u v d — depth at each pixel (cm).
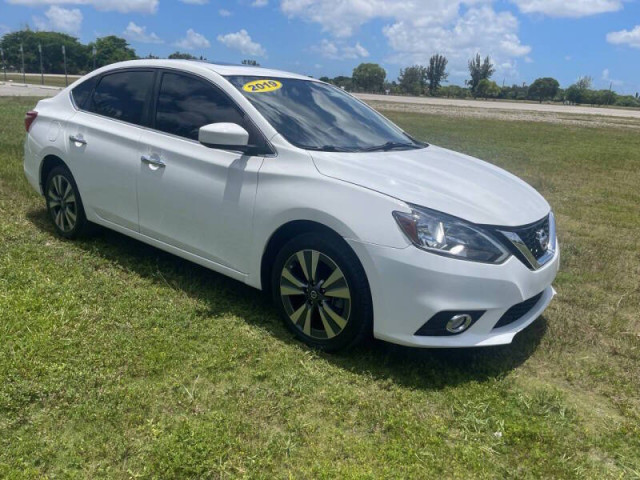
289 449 246
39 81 5044
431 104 4403
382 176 325
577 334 377
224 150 362
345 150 363
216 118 378
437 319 299
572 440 270
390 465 243
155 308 369
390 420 270
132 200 417
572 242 595
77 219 470
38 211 555
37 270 409
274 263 349
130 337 328
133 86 436
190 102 396
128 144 415
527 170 1063
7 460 227
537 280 325
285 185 334
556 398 301
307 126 376
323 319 329
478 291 298
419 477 237
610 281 483
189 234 387
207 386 289
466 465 247
